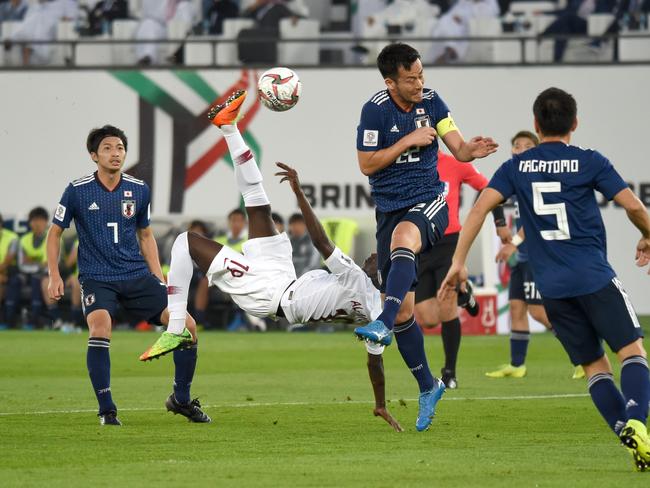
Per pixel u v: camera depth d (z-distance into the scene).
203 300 76.88
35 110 77.75
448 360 42.00
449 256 41.88
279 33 85.25
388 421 29.56
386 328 26.58
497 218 46.25
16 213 78.00
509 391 40.66
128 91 77.19
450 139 28.91
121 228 32.00
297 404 35.94
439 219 28.83
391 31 86.81
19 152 77.88
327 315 28.30
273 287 28.52
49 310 77.44
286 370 49.75
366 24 87.56
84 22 88.00
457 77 77.25
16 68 77.50
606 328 23.17
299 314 28.31
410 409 34.53
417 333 29.50
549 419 32.03
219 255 28.91
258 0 86.81
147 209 32.75
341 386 42.53
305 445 26.56
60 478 21.59
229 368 50.81
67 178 77.75
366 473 22.17
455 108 77.25
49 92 77.62
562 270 23.52
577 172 23.69
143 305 32.09
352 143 76.81
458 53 82.00
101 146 31.92
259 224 29.11
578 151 23.88
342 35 89.81
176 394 31.23
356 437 28.06
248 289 28.67
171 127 76.88
